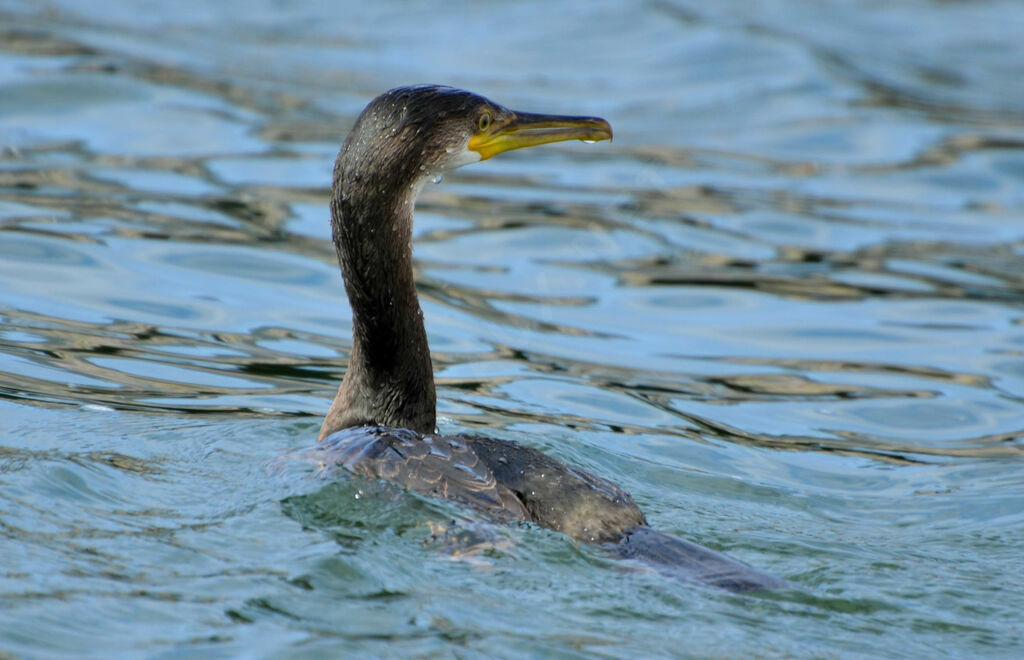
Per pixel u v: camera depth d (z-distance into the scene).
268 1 28.89
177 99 20.47
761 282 15.62
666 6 28.28
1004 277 15.88
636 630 6.89
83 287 13.47
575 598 7.19
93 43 23.06
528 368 12.72
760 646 6.82
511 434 10.51
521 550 7.62
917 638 7.05
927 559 8.27
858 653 6.82
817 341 13.95
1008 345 13.82
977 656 6.87
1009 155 20.47
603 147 20.73
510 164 19.92
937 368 13.21
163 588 7.07
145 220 15.57
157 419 10.23
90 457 9.04
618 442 10.77
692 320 14.46
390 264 9.33
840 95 23.19
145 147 18.30
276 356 12.34
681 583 7.36
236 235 15.43
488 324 13.84
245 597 7.02
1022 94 24.38
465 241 16.31
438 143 9.57
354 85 22.84
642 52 25.55
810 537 8.66
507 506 7.99
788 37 26.39
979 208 18.53
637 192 18.64
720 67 24.56
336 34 26.50
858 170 19.94
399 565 7.47
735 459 10.67
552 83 23.61
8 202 15.60
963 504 9.73
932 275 15.95
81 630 6.56
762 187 19.09
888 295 15.32
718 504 9.37
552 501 8.02
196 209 16.14
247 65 23.45
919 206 18.52
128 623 6.67
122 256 14.40
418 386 9.60
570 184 18.94
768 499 9.66
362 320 9.45
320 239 15.60
